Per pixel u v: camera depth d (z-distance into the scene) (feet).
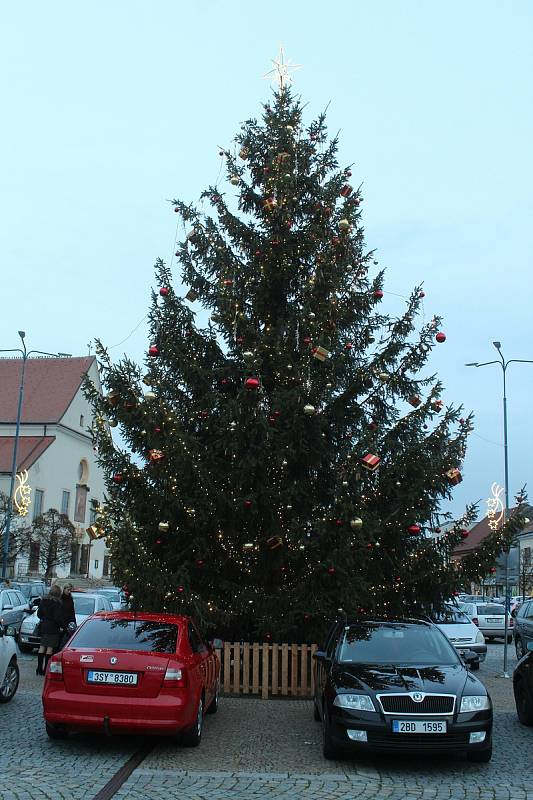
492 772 27.48
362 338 53.21
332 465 49.67
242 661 47.73
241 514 46.21
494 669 68.59
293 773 26.50
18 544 156.97
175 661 28.48
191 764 27.35
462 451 51.01
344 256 51.26
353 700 27.63
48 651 51.55
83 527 216.13
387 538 48.70
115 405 47.96
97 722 27.27
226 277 50.29
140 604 44.93
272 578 48.93
